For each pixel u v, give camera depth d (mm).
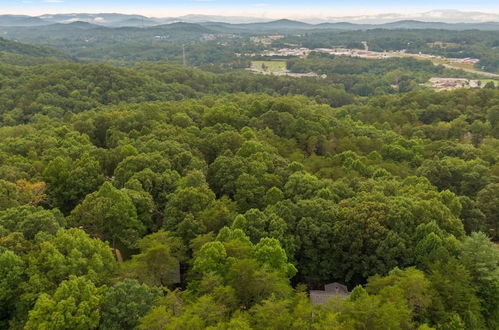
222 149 77500
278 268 41031
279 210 50594
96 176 63469
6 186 52562
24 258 37281
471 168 72875
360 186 60969
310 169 74750
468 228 58406
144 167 63062
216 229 49938
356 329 31516
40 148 77250
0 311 35750
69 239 38906
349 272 47344
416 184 63406
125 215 50188
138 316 33750
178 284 44469
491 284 38812
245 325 30438
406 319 32719
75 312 32625
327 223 48875
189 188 53469
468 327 35906
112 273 40031
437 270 38812
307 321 32156
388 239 45000
